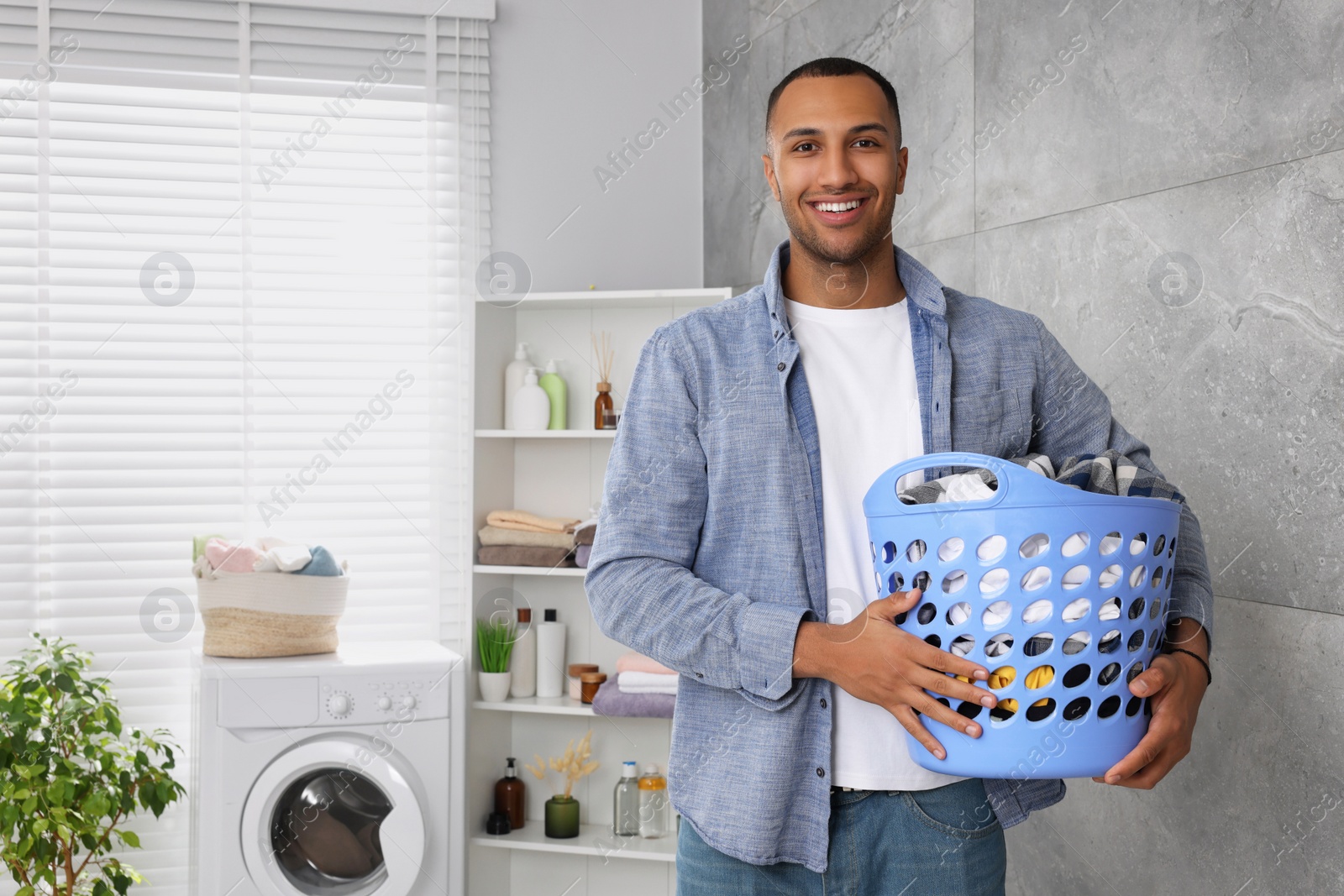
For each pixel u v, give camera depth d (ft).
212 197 8.87
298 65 8.98
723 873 3.38
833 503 3.48
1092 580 2.85
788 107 3.43
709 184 9.34
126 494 8.73
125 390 8.73
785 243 3.80
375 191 9.17
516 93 9.35
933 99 6.67
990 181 6.13
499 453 8.83
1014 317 3.84
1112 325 5.18
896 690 3.01
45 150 8.65
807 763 3.32
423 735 7.71
